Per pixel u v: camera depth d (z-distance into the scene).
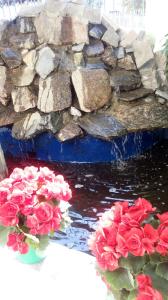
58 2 4.16
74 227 2.92
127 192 3.47
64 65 4.18
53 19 4.14
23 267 1.75
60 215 1.70
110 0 4.23
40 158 4.34
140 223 1.29
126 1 4.20
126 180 3.71
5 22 4.37
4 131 4.41
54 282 1.64
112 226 1.29
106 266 1.27
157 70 4.20
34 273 1.71
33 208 1.63
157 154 4.26
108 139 3.85
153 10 4.20
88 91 4.06
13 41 4.30
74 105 4.15
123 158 4.18
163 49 4.03
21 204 1.62
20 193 1.63
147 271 1.22
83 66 4.15
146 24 4.25
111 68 4.27
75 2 4.16
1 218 1.62
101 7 4.22
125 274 1.26
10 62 4.25
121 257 1.25
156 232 1.23
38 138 4.28
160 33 4.24
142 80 4.27
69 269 1.73
